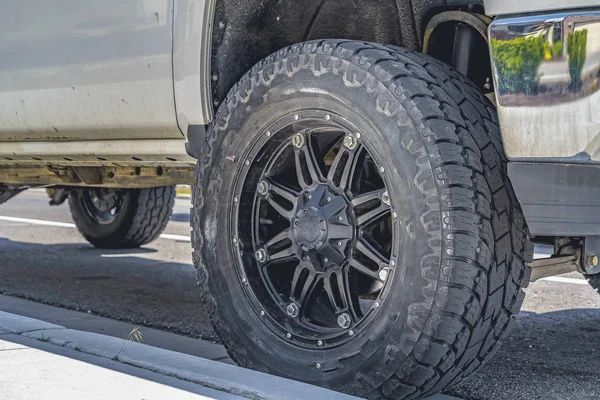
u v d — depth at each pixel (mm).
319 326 3289
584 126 2740
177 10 3619
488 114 3129
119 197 7410
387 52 3160
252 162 3412
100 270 6734
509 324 3084
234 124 3439
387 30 3666
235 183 3443
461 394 3393
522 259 3066
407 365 2910
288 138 3379
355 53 3141
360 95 3062
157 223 7457
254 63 3756
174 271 6727
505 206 3000
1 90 4328
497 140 3070
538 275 3205
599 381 3594
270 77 3332
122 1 3789
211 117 3641
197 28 3555
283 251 3369
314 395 2719
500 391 3438
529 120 2836
